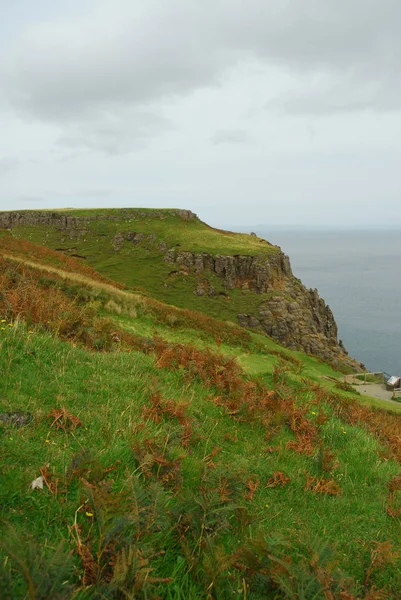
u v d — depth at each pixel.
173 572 3.25
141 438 5.39
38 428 4.91
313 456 7.00
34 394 5.77
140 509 3.49
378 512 5.86
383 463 7.77
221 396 8.56
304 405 9.51
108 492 3.73
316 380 22.50
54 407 5.60
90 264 95.44
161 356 9.49
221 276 86.69
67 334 9.82
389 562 4.41
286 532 4.65
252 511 4.84
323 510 5.52
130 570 2.86
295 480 6.06
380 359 125.81
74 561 3.03
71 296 18.77
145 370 8.66
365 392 27.59
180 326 22.48
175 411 6.65
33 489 3.76
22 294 10.78
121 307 21.28
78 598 2.68
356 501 6.02
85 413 5.66
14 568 2.73
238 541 4.09
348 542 4.87
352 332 158.38
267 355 23.73
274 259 89.88
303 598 2.94
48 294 14.74
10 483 3.74
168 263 91.12
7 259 20.17
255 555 3.44
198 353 10.48
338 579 3.35
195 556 3.57
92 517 3.42
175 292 82.19
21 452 4.25
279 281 87.94
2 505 3.48
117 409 6.12
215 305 79.00
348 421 10.54
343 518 5.43
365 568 4.38
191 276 86.38
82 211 120.88
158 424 6.23
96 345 9.84
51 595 2.43
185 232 105.81
